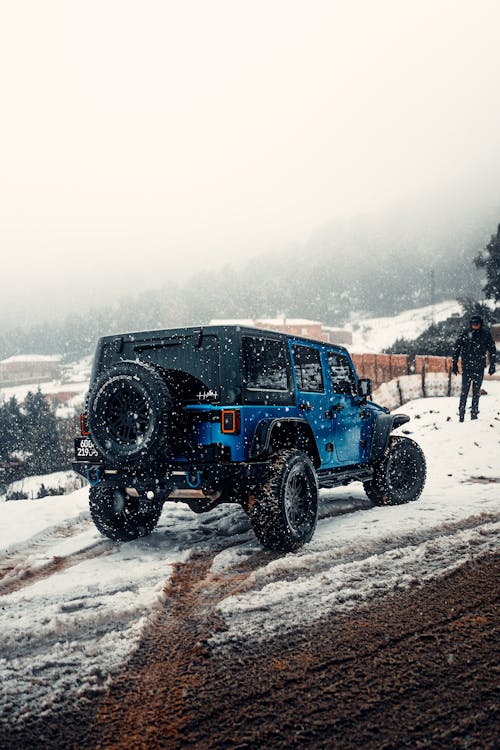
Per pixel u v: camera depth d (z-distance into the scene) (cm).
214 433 475
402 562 446
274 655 299
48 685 277
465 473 901
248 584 416
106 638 329
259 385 506
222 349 486
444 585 393
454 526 563
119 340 539
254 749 220
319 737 226
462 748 215
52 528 650
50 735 235
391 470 694
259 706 251
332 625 334
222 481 484
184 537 590
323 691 261
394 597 375
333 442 616
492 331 3562
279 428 528
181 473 472
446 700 249
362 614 349
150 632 339
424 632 320
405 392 1945
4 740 233
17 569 488
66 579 449
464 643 304
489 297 3588
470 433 1166
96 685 275
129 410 475
